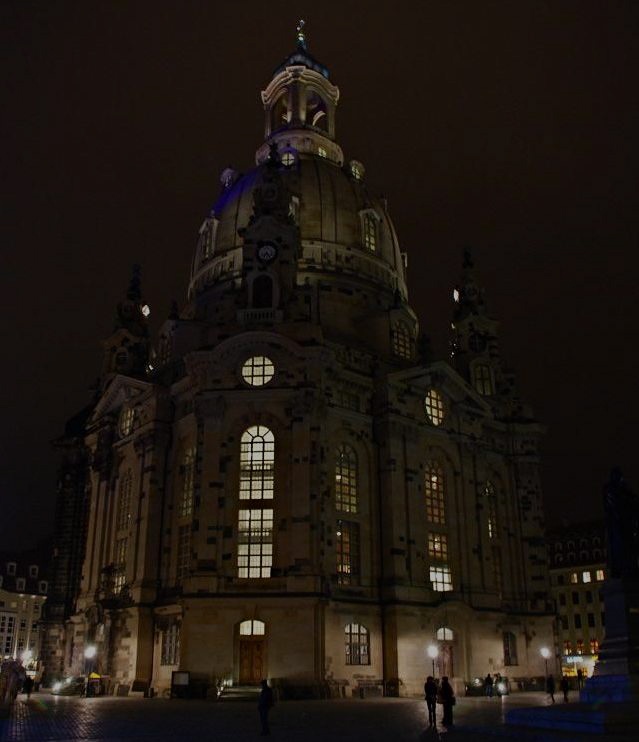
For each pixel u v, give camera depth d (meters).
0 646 115.88
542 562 81.38
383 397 71.38
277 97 111.00
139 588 67.12
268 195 75.00
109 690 66.00
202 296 86.88
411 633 64.44
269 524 62.03
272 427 64.75
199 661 57.69
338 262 84.94
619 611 32.59
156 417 72.94
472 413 79.75
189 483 68.88
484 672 69.56
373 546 67.31
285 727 35.47
